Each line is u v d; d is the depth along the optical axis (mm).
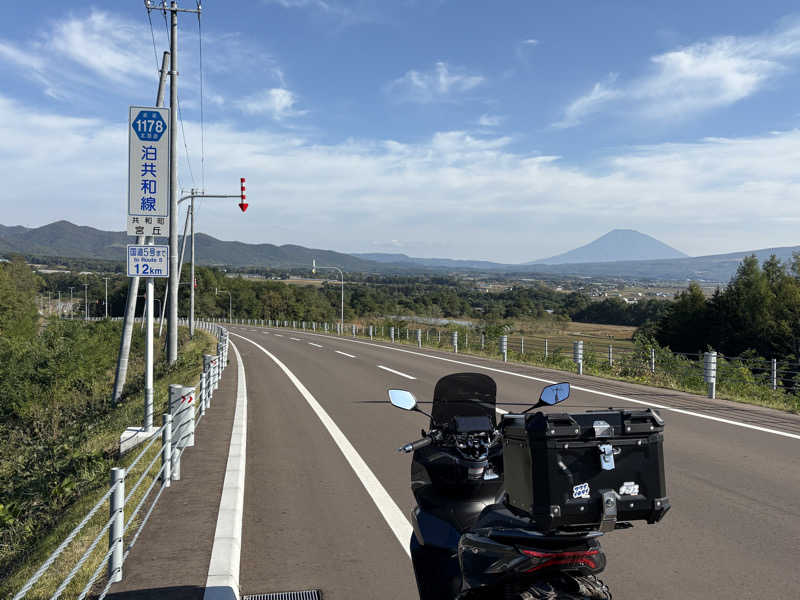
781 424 11758
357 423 12516
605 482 2787
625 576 5133
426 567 3918
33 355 28562
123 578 4793
